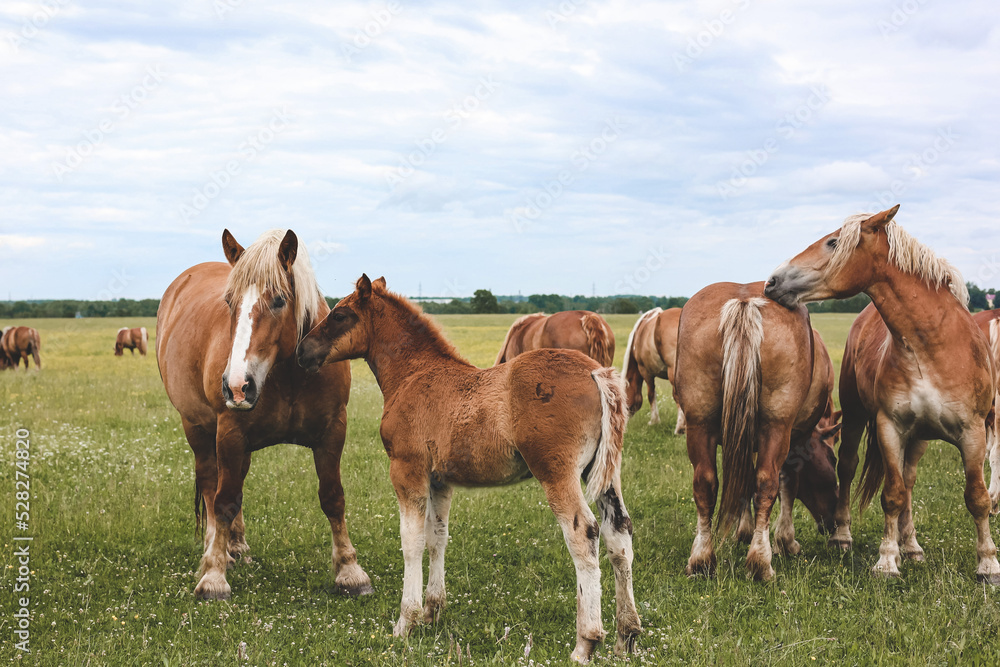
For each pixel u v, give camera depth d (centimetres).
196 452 597
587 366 418
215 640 437
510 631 449
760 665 369
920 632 409
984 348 504
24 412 1183
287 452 952
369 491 780
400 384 475
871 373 561
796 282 513
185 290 670
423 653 404
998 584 489
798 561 556
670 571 545
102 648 413
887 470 531
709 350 525
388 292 499
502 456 420
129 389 1546
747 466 511
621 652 402
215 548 527
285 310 506
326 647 418
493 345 2762
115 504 706
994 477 736
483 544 630
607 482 401
